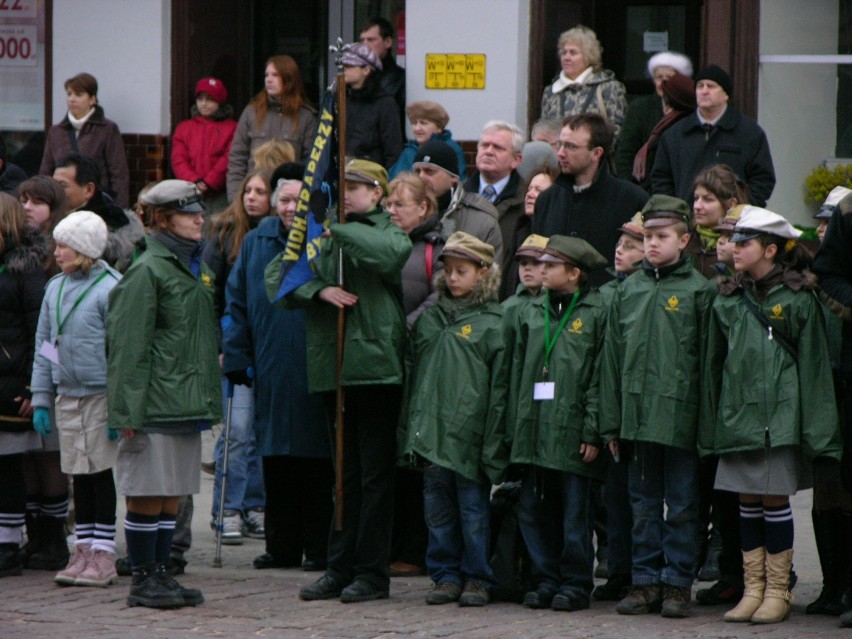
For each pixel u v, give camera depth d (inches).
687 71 1024.9
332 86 739.4
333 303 721.6
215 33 1282.0
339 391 727.1
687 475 709.3
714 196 768.9
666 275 716.7
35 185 845.8
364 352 722.2
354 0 1290.6
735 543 737.0
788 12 1120.2
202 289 738.8
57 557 825.5
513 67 1174.3
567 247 727.7
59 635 665.6
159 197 731.4
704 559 793.6
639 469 714.2
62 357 771.4
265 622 691.4
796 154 1125.1
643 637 660.1
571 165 818.8
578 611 718.5
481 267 745.0
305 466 827.4
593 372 722.8
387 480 737.0
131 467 718.5
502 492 762.2
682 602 705.0
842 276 693.3
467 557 734.5
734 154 932.6
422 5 1184.2
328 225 733.3
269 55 1314.0
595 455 716.0
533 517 729.6
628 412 707.4
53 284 784.3
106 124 1240.8
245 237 840.3
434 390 732.7
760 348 687.7
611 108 1102.4
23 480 810.8
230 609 719.1
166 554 735.7
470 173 1181.7
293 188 815.1
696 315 709.3
